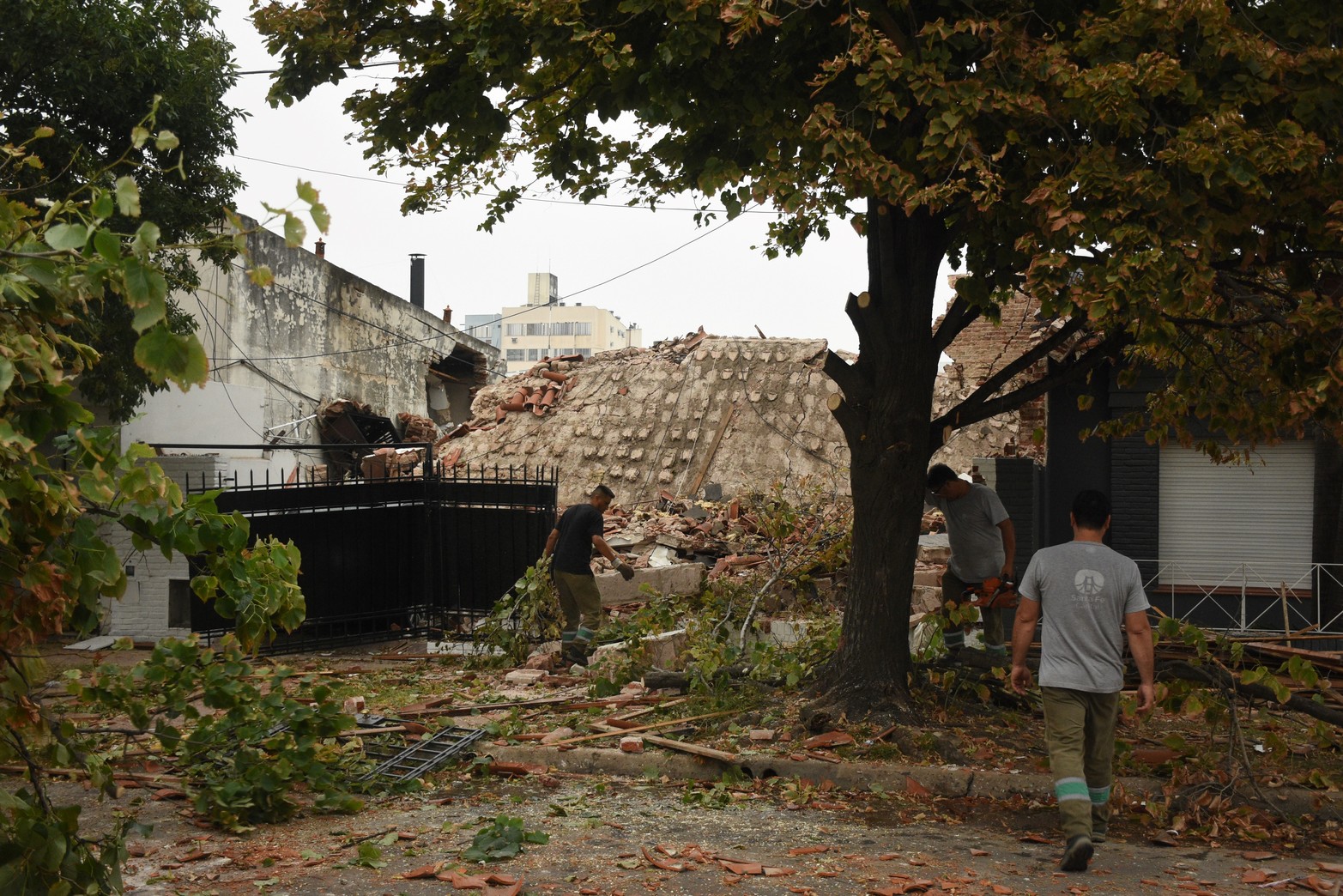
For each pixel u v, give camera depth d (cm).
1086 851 505
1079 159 642
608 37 663
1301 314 628
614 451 2309
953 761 701
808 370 2405
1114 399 1334
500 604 1230
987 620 880
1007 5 693
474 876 488
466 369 4162
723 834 575
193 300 2295
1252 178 594
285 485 1351
